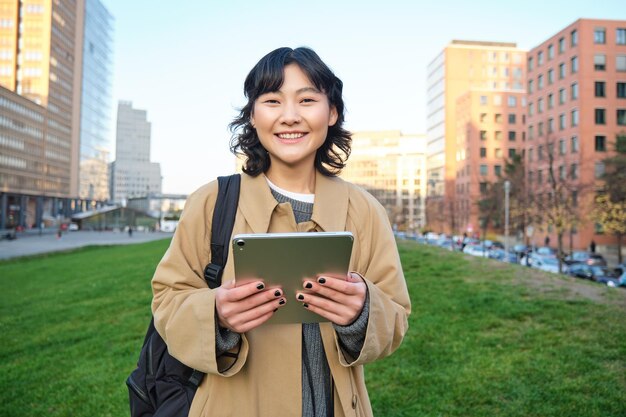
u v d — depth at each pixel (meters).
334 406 1.21
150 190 164.12
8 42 84.06
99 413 3.71
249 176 1.36
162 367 1.32
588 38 41.00
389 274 1.33
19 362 5.26
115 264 15.16
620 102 40.88
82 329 6.62
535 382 3.84
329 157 1.52
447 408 3.43
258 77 1.30
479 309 6.09
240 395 1.17
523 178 35.84
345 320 1.07
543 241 45.62
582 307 5.97
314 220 1.28
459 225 66.12
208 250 1.29
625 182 27.09
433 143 86.19
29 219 81.62
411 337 5.04
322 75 1.31
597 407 3.39
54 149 87.56
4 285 12.67
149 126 167.88
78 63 97.88
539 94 47.22
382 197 104.50
